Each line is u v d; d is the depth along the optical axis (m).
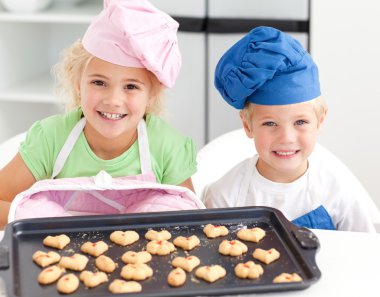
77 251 1.10
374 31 2.34
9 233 1.10
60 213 1.33
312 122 1.44
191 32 2.47
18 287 0.98
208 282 1.00
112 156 1.55
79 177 1.42
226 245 1.09
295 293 0.98
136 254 1.07
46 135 1.55
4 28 2.81
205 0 2.46
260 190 1.53
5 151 1.67
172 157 1.55
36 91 2.82
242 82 1.39
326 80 2.41
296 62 1.39
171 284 1.00
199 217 1.18
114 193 1.44
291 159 1.45
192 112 2.56
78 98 1.60
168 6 2.47
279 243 1.11
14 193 1.57
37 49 3.04
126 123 1.44
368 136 2.43
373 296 0.98
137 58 1.36
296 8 2.37
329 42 2.37
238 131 1.83
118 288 0.97
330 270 1.05
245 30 2.43
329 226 1.50
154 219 1.17
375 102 2.39
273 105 1.41
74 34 3.05
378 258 1.08
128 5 1.35
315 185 1.52
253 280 1.01
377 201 2.46
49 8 2.80
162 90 1.53
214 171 1.73
